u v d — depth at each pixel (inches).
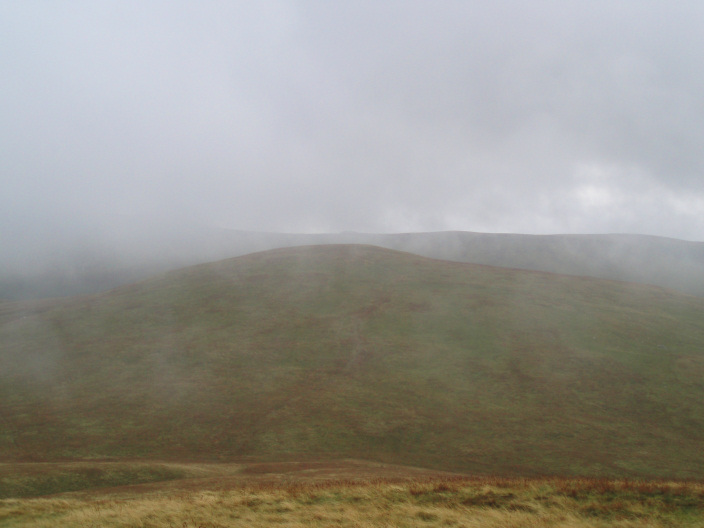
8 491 1029.8
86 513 645.9
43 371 2231.8
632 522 568.7
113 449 1551.4
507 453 1472.7
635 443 1513.3
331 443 1581.0
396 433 1635.1
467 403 1819.6
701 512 585.3
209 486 1001.5
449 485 730.8
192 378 2084.2
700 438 1540.4
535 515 601.6
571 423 1653.5
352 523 583.2
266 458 1480.1
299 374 2096.5
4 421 1759.4
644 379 1946.4
